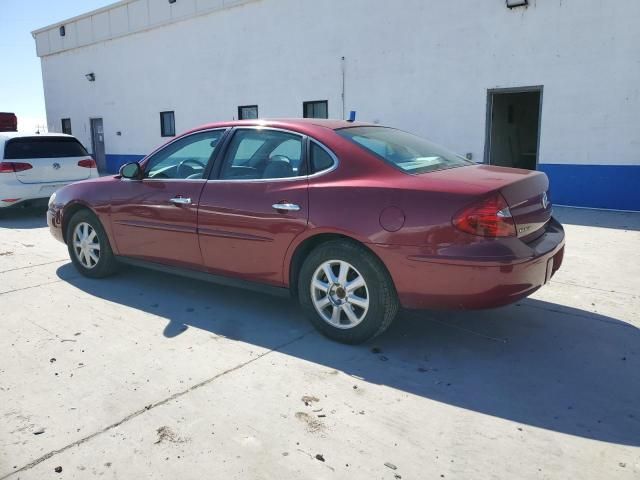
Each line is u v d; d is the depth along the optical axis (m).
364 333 3.57
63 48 21.16
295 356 3.54
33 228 8.50
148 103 18.11
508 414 2.83
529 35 9.74
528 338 3.81
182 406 2.92
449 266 3.17
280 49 13.83
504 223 3.14
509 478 2.32
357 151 3.67
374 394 3.04
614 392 3.06
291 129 3.99
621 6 8.73
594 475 2.34
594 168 9.45
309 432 2.67
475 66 10.48
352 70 12.41
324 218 3.56
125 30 18.14
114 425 2.75
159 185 4.57
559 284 4.99
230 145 4.26
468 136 10.84
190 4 15.77
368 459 2.46
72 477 2.36
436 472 2.37
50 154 9.18
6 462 2.46
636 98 8.85
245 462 2.45
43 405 2.95
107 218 4.96
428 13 10.93
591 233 7.28
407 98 11.56
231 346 3.71
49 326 4.11
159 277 5.39
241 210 3.97
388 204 3.35
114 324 4.14
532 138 13.94
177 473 2.38
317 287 3.74
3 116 19.00
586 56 9.20
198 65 16.09
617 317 4.18
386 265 3.37
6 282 5.31
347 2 12.19
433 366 3.39
